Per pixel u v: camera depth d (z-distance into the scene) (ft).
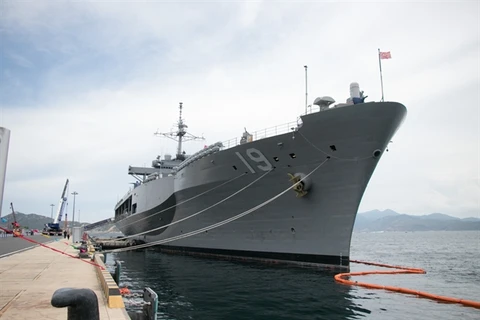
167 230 89.25
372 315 31.58
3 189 8.80
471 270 68.28
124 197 134.21
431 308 33.88
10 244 94.94
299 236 55.16
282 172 54.75
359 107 46.06
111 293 22.65
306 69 58.34
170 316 32.24
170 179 82.48
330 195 51.11
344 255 50.65
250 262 61.93
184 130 118.21
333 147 49.16
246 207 61.46
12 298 24.59
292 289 41.96
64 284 30.45
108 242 126.31
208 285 45.98
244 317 31.68
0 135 8.95
